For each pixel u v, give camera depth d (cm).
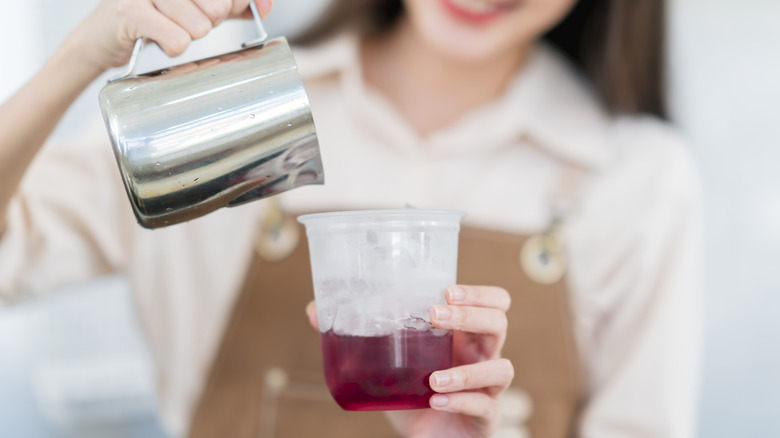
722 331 208
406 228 57
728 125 207
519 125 100
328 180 102
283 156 59
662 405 98
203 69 60
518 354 97
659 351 100
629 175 103
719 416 205
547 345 97
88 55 65
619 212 102
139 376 209
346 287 58
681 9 203
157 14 61
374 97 103
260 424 96
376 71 108
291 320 97
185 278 103
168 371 105
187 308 102
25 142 68
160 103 58
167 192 58
